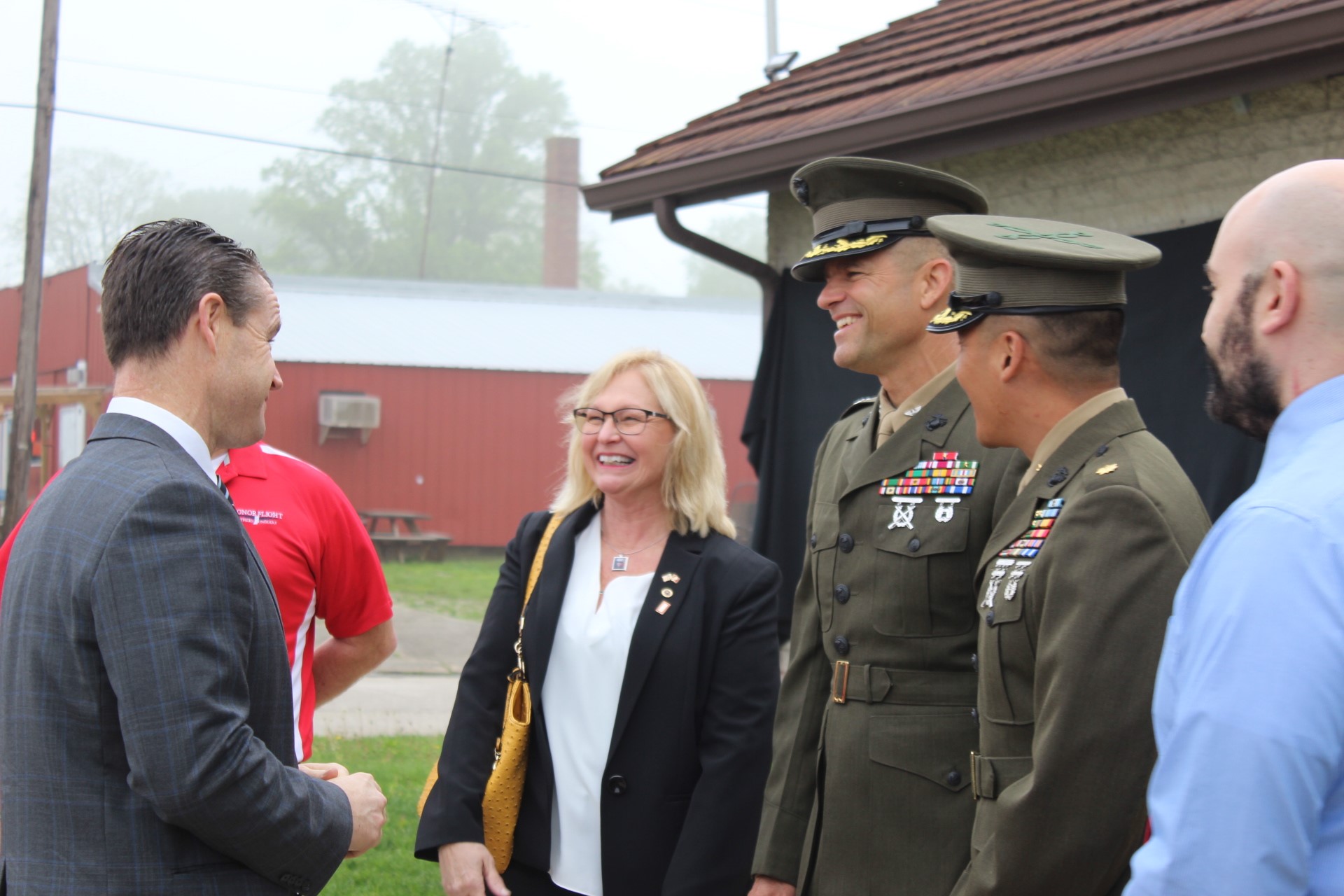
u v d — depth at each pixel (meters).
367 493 17.72
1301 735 1.01
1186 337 4.29
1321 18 3.30
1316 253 1.15
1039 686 1.63
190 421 1.66
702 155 5.32
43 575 1.52
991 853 1.65
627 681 2.35
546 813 2.36
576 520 2.56
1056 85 3.99
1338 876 1.03
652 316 21.64
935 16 6.78
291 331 18.66
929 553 2.04
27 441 11.76
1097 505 1.62
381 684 8.28
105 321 1.69
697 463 2.51
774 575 2.48
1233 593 1.07
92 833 1.49
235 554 1.57
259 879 1.59
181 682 1.47
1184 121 4.38
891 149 4.66
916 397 2.21
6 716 1.53
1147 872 1.09
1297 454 1.14
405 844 4.35
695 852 2.25
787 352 5.81
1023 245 1.76
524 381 18.34
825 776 2.13
